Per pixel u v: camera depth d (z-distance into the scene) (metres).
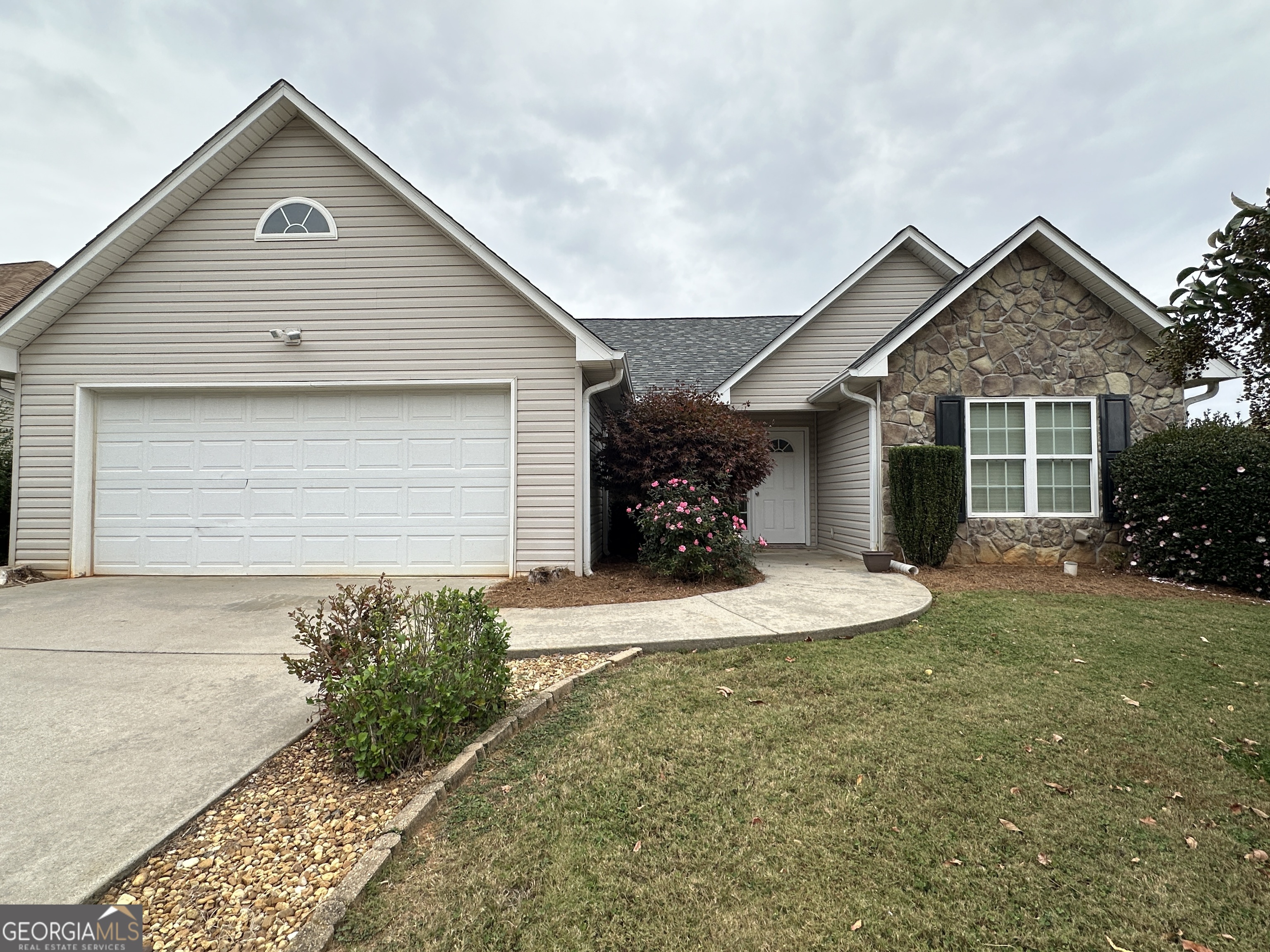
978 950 1.75
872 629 4.89
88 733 3.07
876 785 2.61
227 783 2.59
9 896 1.91
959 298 8.47
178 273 7.52
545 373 7.50
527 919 1.85
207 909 1.89
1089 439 8.30
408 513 7.56
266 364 7.48
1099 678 3.90
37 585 6.90
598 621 5.03
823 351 11.02
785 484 11.59
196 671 4.01
